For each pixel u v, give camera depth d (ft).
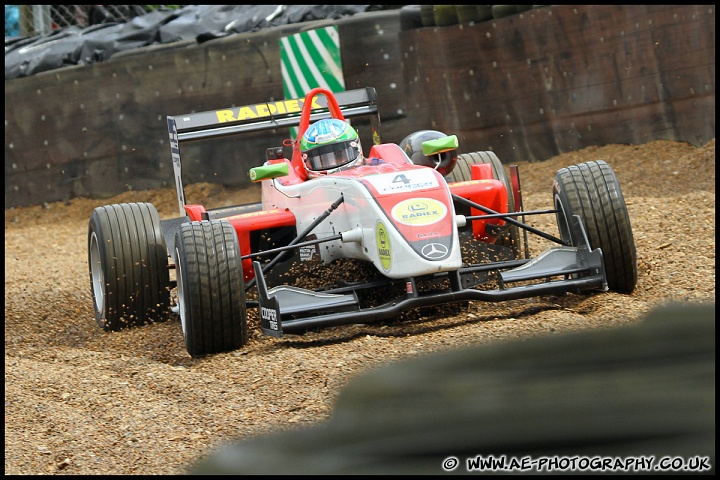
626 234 61.98
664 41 121.60
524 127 135.13
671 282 64.85
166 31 154.20
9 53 164.14
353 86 137.08
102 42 156.97
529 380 46.91
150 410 49.73
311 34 136.87
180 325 72.08
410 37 134.72
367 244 60.54
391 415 44.52
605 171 63.62
